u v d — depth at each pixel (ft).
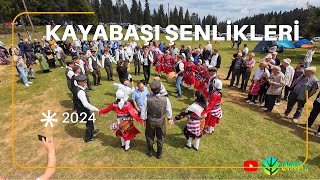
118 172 17.31
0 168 18.19
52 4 176.24
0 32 137.90
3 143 21.65
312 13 80.28
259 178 16.74
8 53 56.80
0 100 32.12
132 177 16.81
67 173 17.25
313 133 22.95
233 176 16.93
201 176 16.92
